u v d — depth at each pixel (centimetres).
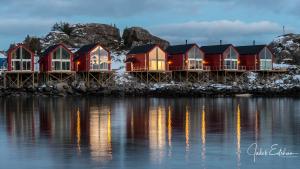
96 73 10438
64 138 3456
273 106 6831
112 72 10425
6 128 4062
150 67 10675
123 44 14175
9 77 9625
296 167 2561
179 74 11206
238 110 6019
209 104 7194
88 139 3406
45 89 9169
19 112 5656
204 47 11950
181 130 3919
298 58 13850
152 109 6131
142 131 3847
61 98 8581
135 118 4912
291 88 10156
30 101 7738
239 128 4069
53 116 5138
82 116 5134
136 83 10381
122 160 2692
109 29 14538
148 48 10781
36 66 10519
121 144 3194
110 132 3781
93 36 14012
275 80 11756
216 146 3127
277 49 14650
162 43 14425
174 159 2725
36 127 4128
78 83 9912
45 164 2605
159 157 2775
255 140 3381
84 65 10256
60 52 9912
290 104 7306
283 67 12588
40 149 3012
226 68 11312
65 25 14300
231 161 2683
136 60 10875
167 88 9706
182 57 10956
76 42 13512
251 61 11856
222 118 4941
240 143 3250
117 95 9325
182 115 5262
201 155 2834
